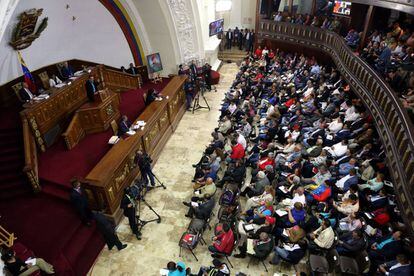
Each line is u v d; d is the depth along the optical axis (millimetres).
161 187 10070
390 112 8062
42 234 7645
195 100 15383
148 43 17375
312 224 7227
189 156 11695
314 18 16984
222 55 23094
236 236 7340
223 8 19922
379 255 6434
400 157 6918
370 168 8203
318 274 6312
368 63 10953
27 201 8672
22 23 10523
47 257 7094
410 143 6391
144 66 17531
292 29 18266
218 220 8656
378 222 7051
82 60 15188
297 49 20219
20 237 7547
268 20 19688
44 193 8797
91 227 8062
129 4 15664
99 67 13781
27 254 6844
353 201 7324
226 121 11914
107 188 8109
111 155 9000
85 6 14227
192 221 7973
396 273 5773
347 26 15883
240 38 23062
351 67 11844
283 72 17219
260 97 14680
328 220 6863
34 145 9750
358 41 13633
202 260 7637
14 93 11344
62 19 13305
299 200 7809
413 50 10344
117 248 7949
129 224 8367
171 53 17609
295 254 6695
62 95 11188
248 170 10484
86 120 11016
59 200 8664
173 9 15969
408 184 6250
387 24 14281
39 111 10000
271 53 19469
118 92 14992
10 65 11148
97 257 7770
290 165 9266
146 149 10672
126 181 9281
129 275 7344
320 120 11000
